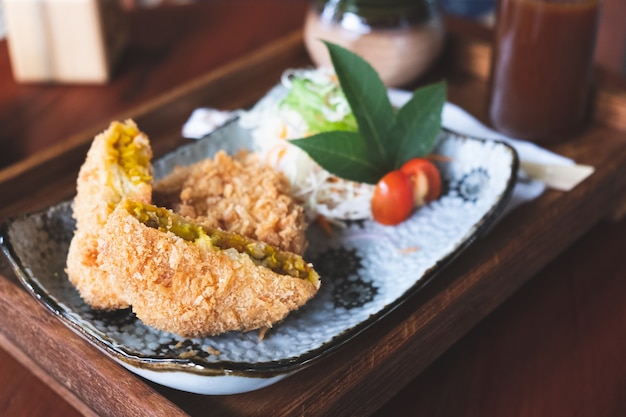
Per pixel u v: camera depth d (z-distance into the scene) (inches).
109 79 25.2
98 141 17.6
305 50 25.5
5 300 16.7
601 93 22.1
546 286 18.9
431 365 17.1
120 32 25.9
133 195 16.8
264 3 29.0
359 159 19.0
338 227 19.3
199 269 15.5
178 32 27.4
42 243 17.6
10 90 24.7
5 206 20.0
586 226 19.9
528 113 21.3
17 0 23.7
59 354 16.1
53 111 23.8
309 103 20.0
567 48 20.5
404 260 18.1
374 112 19.0
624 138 21.9
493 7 40.1
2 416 16.2
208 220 16.7
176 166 19.3
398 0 22.8
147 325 16.0
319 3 23.8
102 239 15.7
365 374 15.6
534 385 16.7
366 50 23.0
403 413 16.3
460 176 19.9
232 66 24.1
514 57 21.0
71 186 20.6
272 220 17.2
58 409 16.3
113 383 15.1
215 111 22.6
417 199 19.1
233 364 14.5
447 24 27.2
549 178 20.1
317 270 18.3
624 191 20.8
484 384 16.8
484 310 17.6
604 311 18.2
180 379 14.7
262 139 20.2
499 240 18.4
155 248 15.4
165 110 22.7
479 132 21.8
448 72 24.7
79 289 16.7
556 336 17.7
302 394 15.2
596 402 16.4
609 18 32.1
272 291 15.7
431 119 19.3
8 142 22.5
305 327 16.5
